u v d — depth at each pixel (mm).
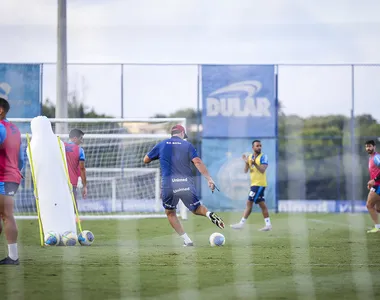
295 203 66750
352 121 66875
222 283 19906
